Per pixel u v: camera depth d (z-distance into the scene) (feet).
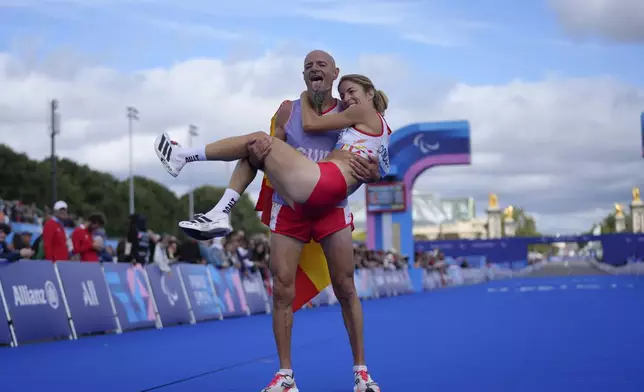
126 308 36.35
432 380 17.58
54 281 31.17
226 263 48.83
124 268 37.14
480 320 38.58
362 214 374.02
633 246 164.45
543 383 16.62
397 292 89.66
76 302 32.37
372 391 15.28
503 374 18.28
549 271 206.39
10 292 28.27
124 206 218.59
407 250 101.55
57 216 34.81
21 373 20.08
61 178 198.39
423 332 31.99
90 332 32.99
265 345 28.09
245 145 14.61
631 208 317.63
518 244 168.04
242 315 50.47
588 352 22.45
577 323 34.06
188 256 47.03
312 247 16.05
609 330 29.89
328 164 14.48
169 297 40.88
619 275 155.33
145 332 35.22
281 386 15.10
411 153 101.45
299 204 14.76
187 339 31.07
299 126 15.33
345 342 28.68
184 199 270.46
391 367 20.30
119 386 17.51
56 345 28.45
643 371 18.16
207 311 45.01
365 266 79.66
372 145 14.78
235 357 23.93
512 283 120.88
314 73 15.14
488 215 348.79
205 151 14.67
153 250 42.57
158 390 16.87
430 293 90.27
